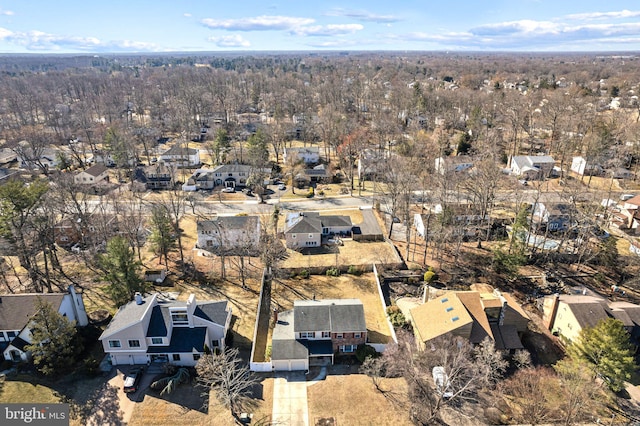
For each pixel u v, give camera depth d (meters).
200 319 42.84
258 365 40.97
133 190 86.56
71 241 66.50
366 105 171.38
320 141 135.12
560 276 58.19
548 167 93.19
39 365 39.81
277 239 67.94
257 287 55.50
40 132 130.50
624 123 109.31
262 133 114.94
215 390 38.31
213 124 147.50
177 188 93.75
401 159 94.62
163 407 36.62
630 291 54.56
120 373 40.22
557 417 35.81
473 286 54.12
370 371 39.25
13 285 54.59
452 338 41.25
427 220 66.94
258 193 89.88
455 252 63.00
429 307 46.00
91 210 77.75
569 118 111.94
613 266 59.53
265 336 46.41
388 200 84.31
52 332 38.84
